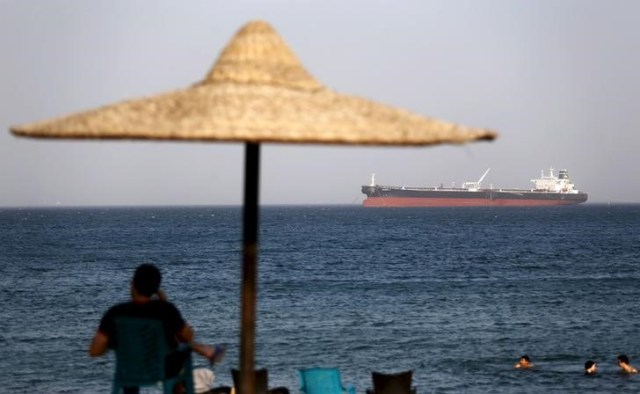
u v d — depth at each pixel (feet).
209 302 470.80
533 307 440.45
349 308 440.86
